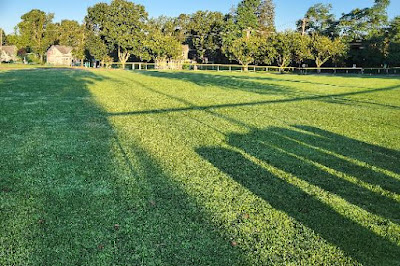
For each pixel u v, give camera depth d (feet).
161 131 21.12
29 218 9.78
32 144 17.02
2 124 21.20
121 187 12.18
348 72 170.40
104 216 10.04
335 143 19.72
